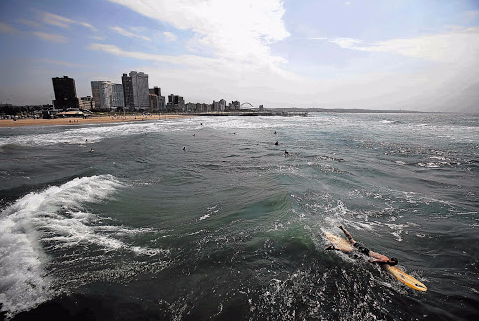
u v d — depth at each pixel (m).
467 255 6.34
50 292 4.87
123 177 13.71
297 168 15.75
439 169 15.79
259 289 5.05
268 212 8.84
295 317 4.39
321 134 38.47
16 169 15.75
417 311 4.58
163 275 5.47
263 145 27.09
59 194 10.25
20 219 8.05
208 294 4.91
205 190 11.54
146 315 4.39
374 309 4.62
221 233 7.33
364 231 7.62
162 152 22.66
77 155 21.09
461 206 9.62
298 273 5.58
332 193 10.99
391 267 5.77
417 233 7.51
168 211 9.02
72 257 6.08
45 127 53.22
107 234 7.27
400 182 12.90
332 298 4.87
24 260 5.88
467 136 34.06
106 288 5.03
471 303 4.77
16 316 4.26
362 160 18.52
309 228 7.67
